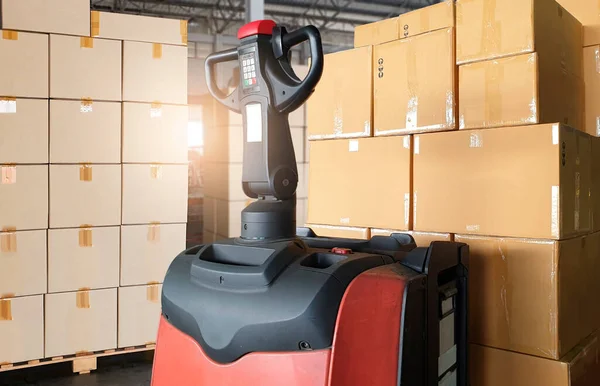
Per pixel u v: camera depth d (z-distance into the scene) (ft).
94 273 10.32
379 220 6.93
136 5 26.07
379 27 7.55
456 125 6.28
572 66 7.05
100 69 10.36
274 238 4.91
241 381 4.31
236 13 27.86
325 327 4.03
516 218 5.81
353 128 7.23
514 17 5.88
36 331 9.87
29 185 9.82
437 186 6.41
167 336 5.02
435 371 4.76
